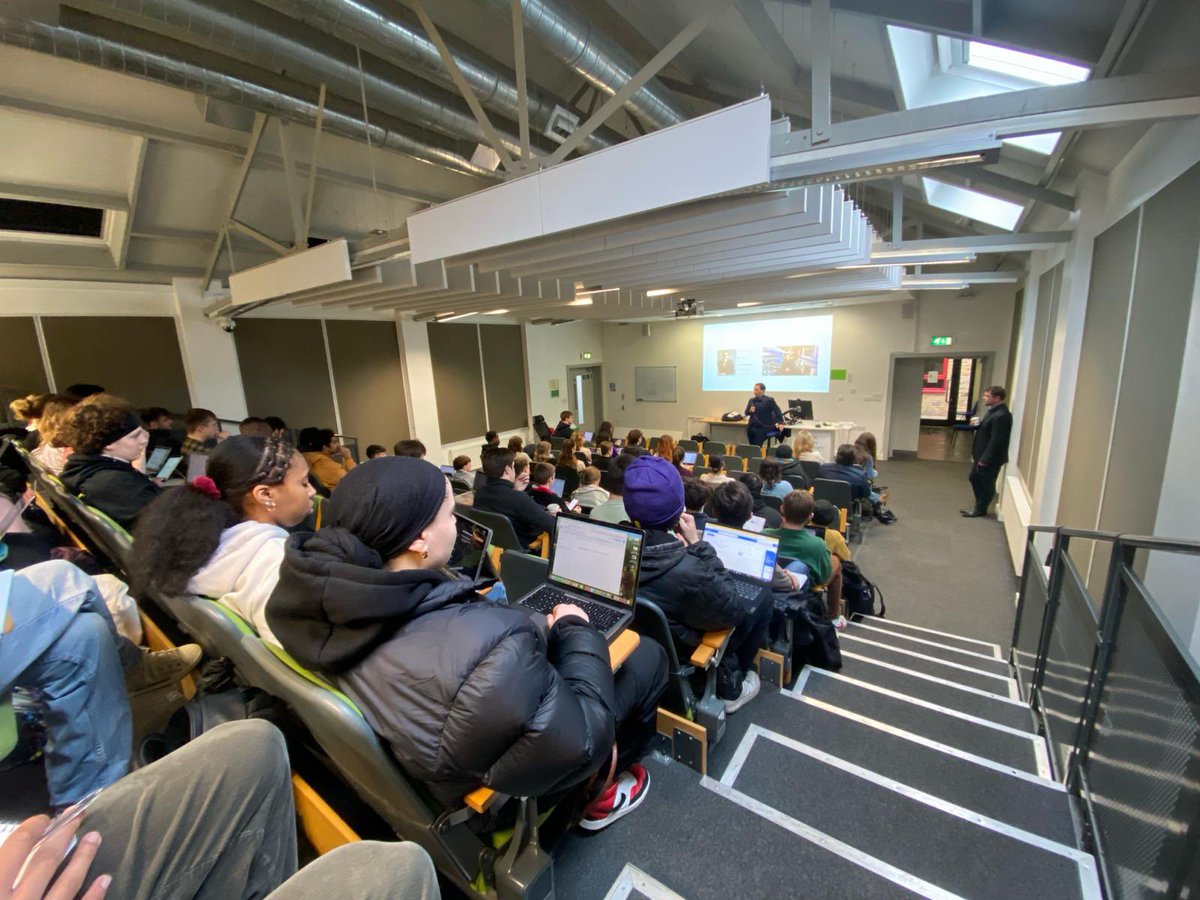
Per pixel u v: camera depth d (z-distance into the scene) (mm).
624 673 1381
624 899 1174
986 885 1207
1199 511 1651
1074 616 1661
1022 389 5652
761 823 1359
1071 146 2902
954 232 6465
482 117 2164
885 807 1436
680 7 2932
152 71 2531
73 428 1836
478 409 8539
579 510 3695
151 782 749
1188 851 822
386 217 5398
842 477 4820
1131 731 1138
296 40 2488
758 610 1852
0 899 570
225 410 5664
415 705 764
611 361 11133
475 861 994
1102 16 1892
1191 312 1764
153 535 1164
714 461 4004
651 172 1696
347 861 674
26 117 3182
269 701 1241
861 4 2078
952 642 3162
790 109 3881
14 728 980
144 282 5090
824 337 8766
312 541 834
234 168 4168
